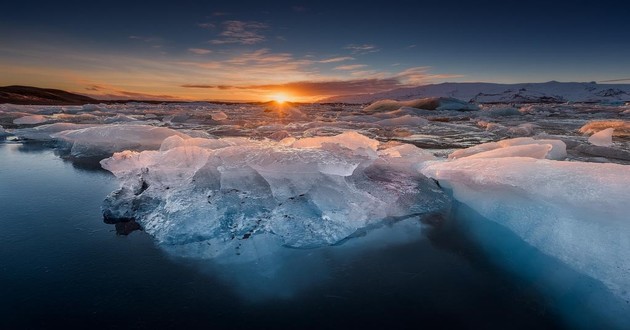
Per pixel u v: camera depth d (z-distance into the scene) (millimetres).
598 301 1776
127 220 2648
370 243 2391
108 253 2160
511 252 2309
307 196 2736
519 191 2625
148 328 1521
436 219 2805
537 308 1735
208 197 2717
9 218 2695
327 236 2393
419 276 2000
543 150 3822
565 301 1791
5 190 3404
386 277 1982
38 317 1569
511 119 14570
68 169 4297
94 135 5621
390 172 3768
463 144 6898
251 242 2295
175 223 2400
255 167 2934
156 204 2797
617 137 7406
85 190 3420
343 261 2148
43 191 3379
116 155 3879
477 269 2086
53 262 2045
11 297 1707
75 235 2406
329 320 1606
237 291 1812
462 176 3160
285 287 1860
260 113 20047
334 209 2637
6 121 10758
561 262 2080
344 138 4656
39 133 6957
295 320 1600
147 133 5844
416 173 3773
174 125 11094
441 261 2174
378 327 1567
